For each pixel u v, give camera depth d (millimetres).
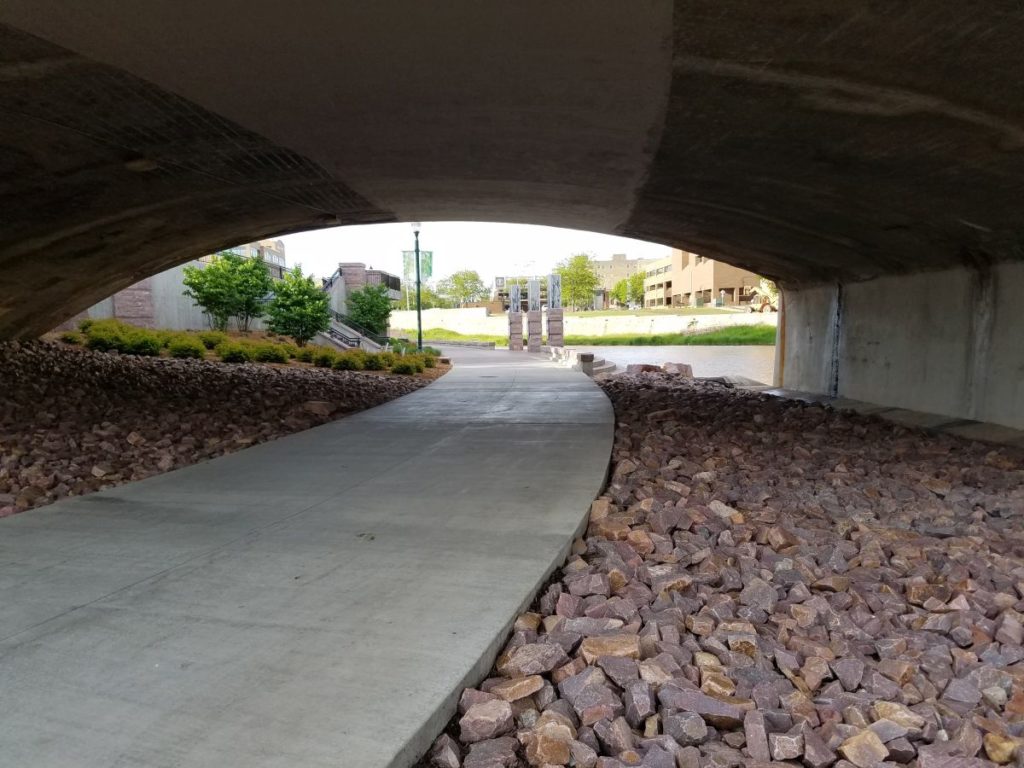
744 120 6867
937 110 5957
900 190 8250
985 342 10195
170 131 7668
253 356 19625
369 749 2410
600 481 6305
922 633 3748
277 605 3654
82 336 18406
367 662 3027
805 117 6570
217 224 12961
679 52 5539
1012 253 9398
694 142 7750
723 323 59219
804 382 16203
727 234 13008
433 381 18016
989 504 6199
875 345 13133
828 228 10820
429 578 4004
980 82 5406
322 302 25219
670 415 10969
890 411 12203
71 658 3094
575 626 3570
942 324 11180
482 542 4629
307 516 5312
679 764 2557
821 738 2777
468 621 3428
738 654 3365
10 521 5191
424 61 5941
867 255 11930
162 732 2527
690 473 7062
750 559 4664
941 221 9156
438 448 8125
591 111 7062
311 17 5184
